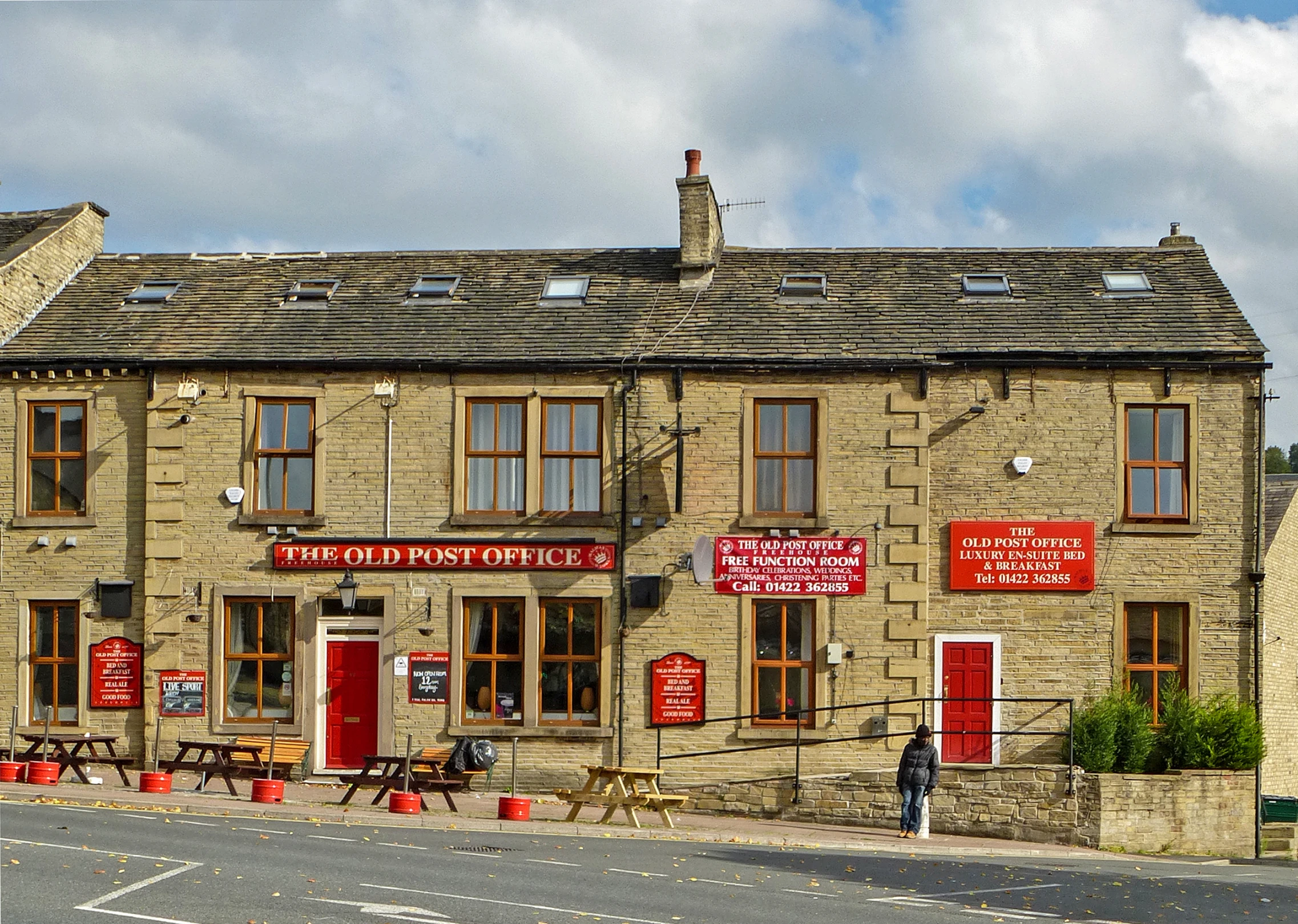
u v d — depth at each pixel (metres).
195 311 23.84
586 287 24.14
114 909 10.82
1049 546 21.53
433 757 21.19
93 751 20.64
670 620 21.56
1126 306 22.95
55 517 22.34
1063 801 19.86
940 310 23.03
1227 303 22.88
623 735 21.42
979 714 21.33
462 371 22.09
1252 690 21.33
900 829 20.20
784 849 17.25
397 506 21.98
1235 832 20.50
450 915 10.97
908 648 21.28
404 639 21.80
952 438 21.75
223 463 22.17
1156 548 21.55
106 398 22.42
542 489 22.00
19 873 12.15
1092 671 21.39
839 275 24.34
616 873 13.78
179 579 22.00
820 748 21.20
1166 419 21.81
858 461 21.67
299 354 22.30
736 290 23.80
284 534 21.98
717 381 21.88
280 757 20.94
